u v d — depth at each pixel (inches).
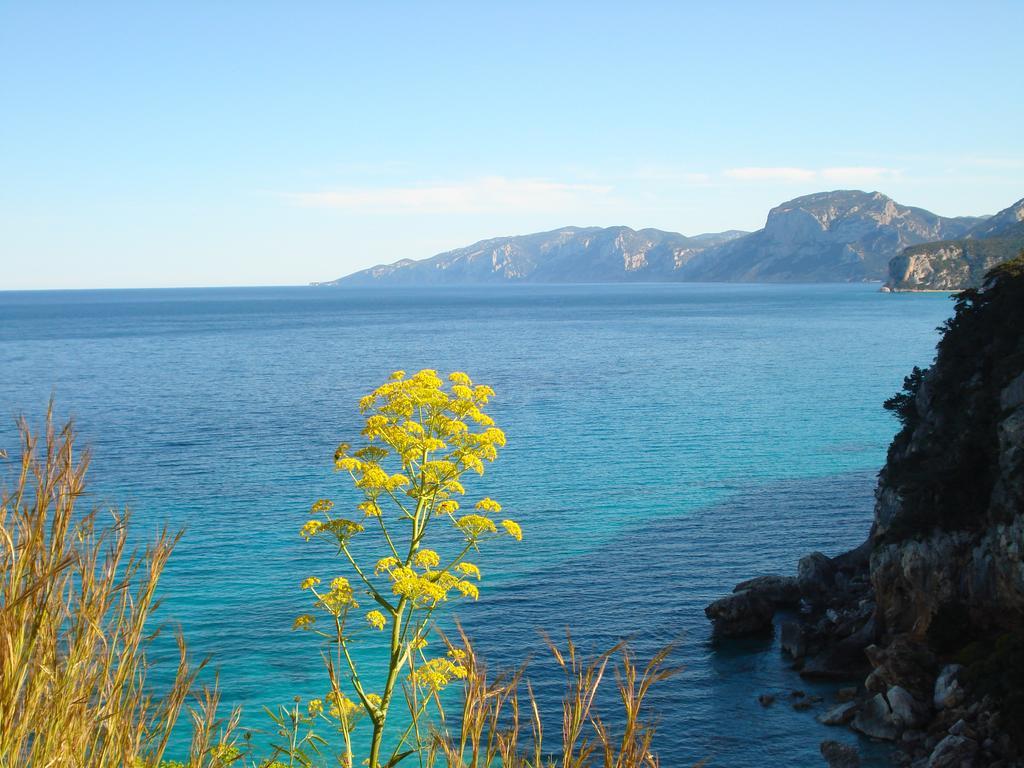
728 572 2262.6
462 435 413.4
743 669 1761.8
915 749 1441.9
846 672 1747.0
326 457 3444.9
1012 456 1812.3
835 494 2994.6
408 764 1195.9
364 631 1685.5
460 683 1512.1
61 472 202.5
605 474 3250.5
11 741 183.9
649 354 7504.9
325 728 1322.6
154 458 3417.8
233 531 2421.3
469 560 2253.9
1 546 192.5
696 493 2992.1
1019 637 1584.6
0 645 184.2
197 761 242.7
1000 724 1395.2
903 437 2509.8
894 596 1937.7
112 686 205.5
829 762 1418.6
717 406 4785.9
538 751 223.1
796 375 6008.9
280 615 1836.9
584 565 2268.7
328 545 2297.0
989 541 1766.7
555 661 1688.0
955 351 2417.6
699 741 1481.3
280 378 6102.4
